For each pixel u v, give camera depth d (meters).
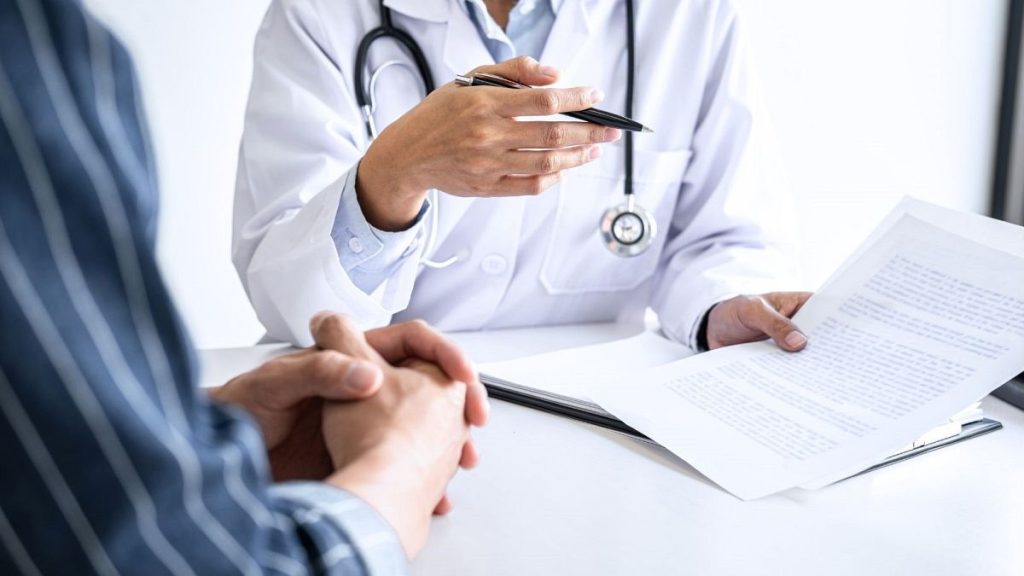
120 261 0.37
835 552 0.65
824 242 2.25
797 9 2.12
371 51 1.26
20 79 0.35
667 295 1.28
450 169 0.98
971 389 0.80
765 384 0.90
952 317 0.89
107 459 0.37
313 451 0.66
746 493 0.73
